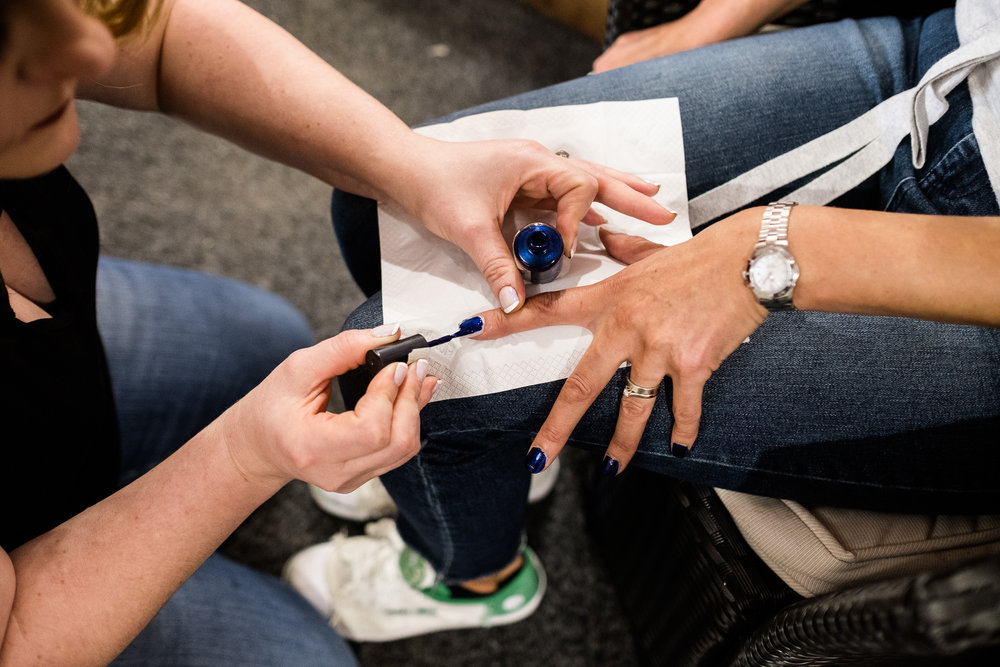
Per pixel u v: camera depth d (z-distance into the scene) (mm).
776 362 596
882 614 418
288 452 484
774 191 727
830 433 583
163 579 511
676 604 821
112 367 823
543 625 1043
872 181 740
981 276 490
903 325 600
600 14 1587
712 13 837
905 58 754
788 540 621
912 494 594
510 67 1588
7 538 546
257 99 675
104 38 363
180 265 1342
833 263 515
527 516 1125
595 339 584
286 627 781
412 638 1035
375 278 802
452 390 602
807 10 873
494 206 625
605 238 663
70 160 1450
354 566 1027
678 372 555
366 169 668
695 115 722
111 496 535
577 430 622
